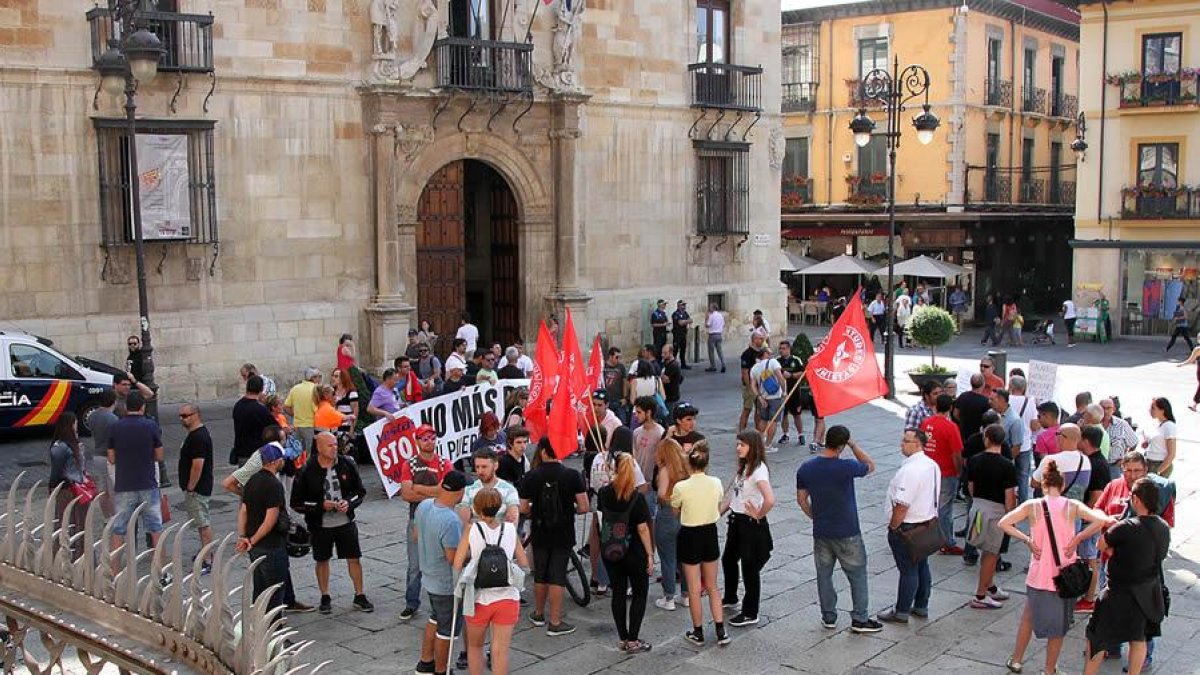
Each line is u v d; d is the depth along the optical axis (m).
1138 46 38.56
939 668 10.04
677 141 29.91
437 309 27.02
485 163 27.09
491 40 25.73
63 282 21.20
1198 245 37.78
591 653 10.38
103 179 21.36
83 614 4.63
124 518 12.06
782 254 44.47
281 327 23.64
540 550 10.70
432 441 11.47
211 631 4.02
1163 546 9.06
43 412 19.11
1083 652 10.43
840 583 12.44
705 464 10.44
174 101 22.03
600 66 28.22
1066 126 49.34
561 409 12.09
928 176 43.84
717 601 10.53
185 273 22.50
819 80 45.94
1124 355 34.75
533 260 27.62
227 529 14.40
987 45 44.31
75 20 20.98
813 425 22.56
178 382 22.41
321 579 11.25
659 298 29.81
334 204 24.28
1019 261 47.00
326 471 11.16
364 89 24.25
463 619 9.31
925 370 26.02
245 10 22.88
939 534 10.95
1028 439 14.19
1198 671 10.05
